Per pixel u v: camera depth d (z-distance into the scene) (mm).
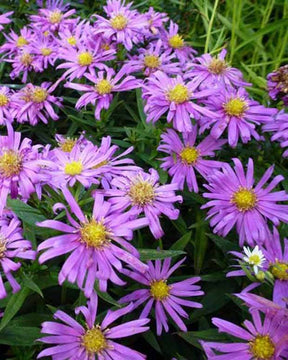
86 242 209
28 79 406
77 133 376
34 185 228
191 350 262
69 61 382
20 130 369
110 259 207
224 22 549
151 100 305
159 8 523
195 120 315
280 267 235
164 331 263
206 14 530
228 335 227
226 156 332
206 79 362
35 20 433
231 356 210
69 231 208
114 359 212
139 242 266
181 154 305
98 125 339
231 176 275
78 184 239
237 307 268
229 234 283
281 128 306
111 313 220
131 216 223
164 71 383
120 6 405
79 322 229
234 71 378
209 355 211
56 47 394
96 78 344
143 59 386
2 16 411
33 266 227
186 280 257
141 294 252
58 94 406
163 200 245
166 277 258
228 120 306
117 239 212
